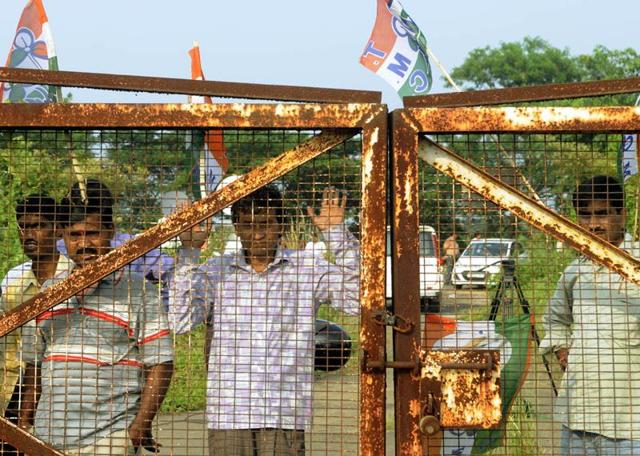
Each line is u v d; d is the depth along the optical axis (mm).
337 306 3797
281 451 3688
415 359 3432
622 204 3861
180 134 3686
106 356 3814
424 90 5051
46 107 3541
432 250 3643
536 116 3500
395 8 5109
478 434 3861
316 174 3664
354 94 3594
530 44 50812
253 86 3600
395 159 3504
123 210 3721
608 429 3713
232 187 3551
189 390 3906
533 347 3887
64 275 3920
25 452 3523
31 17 4969
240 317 3799
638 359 3947
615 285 3955
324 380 3975
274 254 3814
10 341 3943
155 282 3859
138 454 3754
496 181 3551
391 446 6406
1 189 3865
